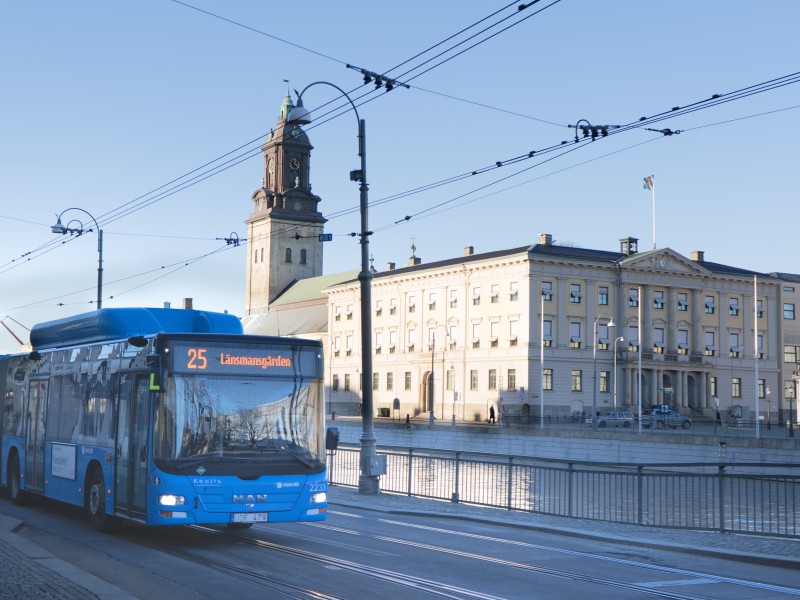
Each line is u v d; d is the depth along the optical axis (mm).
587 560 16062
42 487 22188
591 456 61562
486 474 26188
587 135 21781
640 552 17391
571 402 98250
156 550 16562
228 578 13711
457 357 103812
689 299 105688
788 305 112500
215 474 16406
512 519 22094
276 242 144750
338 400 121500
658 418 90875
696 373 105250
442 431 73438
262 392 17047
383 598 12242
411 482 29109
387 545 17438
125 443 17719
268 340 17297
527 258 96250
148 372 17016
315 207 148125
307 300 135500
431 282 107875
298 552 16359
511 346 97812
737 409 106125
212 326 19125
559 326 98125
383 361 114250
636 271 102188
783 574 14930
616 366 100625
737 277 108000
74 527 19969
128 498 17375
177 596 12258
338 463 33094
